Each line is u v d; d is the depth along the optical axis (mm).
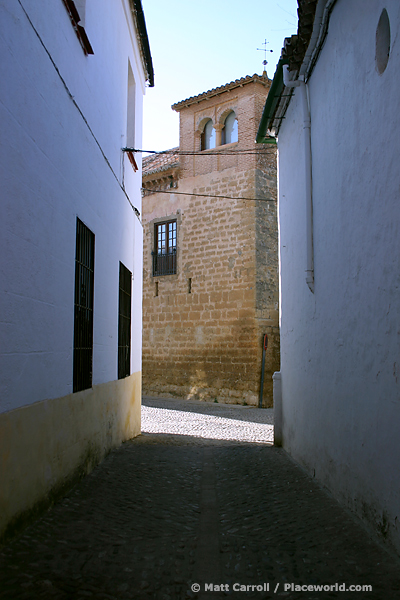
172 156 21438
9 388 3734
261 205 17750
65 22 5203
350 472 4758
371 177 4184
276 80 7590
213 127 18969
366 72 4293
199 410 15945
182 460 7457
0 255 3586
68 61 5324
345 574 3348
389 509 3754
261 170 17859
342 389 5082
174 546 3863
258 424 13148
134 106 10492
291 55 6633
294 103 7707
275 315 17766
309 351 6699
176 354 19266
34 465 4199
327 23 5555
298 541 3982
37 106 4332
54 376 4805
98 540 3873
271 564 3549
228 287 17984
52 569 3297
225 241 18203
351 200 4766
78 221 5832
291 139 8055
